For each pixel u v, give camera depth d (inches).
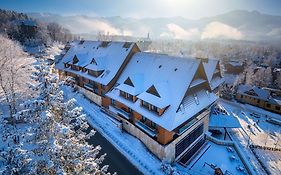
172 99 1176.2
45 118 408.5
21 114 439.8
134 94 1304.1
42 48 4279.0
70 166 471.2
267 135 1849.2
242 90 2805.1
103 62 1784.0
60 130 414.9
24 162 429.7
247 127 1962.4
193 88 1327.5
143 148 1237.1
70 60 2153.1
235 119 1657.2
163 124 1097.4
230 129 1807.3
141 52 1606.8
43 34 5201.8
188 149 1323.8
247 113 2388.0
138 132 1301.7
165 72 1321.4
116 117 1491.1
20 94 1203.2
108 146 1230.9
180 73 1245.7
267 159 1466.5
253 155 1472.7
